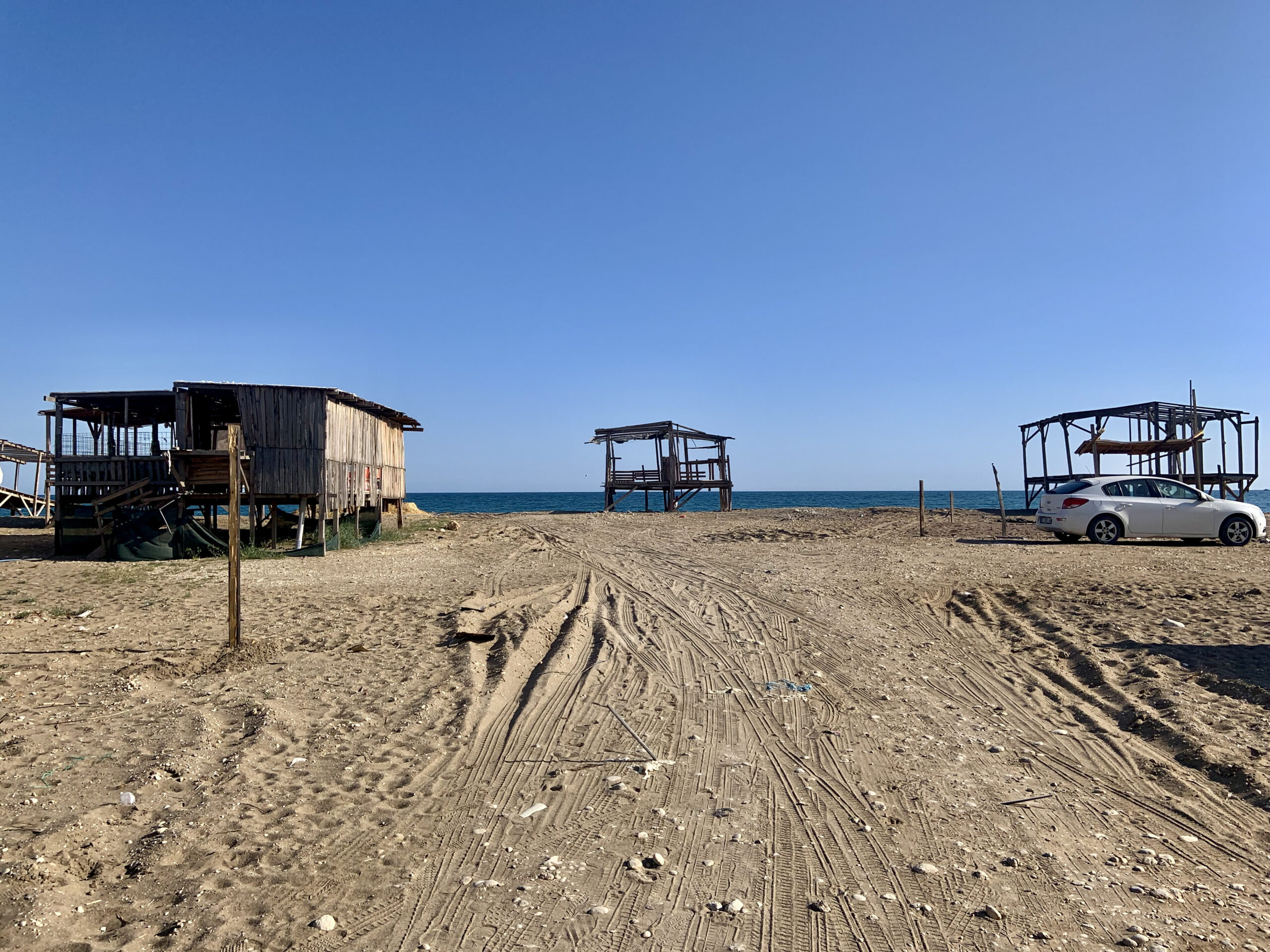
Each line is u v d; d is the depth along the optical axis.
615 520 32.28
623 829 4.85
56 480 19.73
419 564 17.28
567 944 3.63
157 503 19.50
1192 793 5.34
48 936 3.58
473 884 4.18
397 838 4.71
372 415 24.08
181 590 13.61
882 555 16.94
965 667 8.55
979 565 15.02
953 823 4.93
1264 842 4.66
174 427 19.88
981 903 3.98
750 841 4.69
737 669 8.59
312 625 10.59
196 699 7.37
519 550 20.14
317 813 5.04
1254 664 7.85
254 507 19.86
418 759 6.01
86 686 7.68
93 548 19.48
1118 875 4.27
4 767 5.60
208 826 4.80
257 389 19.52
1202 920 3.81
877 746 6.29
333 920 3.80
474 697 7.47
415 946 3.61
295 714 6.98
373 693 7.63
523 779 5.64
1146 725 6.58
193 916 3.82
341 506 20.97
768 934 3.71
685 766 5.89
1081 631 9.64
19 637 9.83
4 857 4.22
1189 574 13.23
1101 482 18.89
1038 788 5.46
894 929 3.75
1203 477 29.03
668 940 3.67
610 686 7.99
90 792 5.21
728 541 21.83
